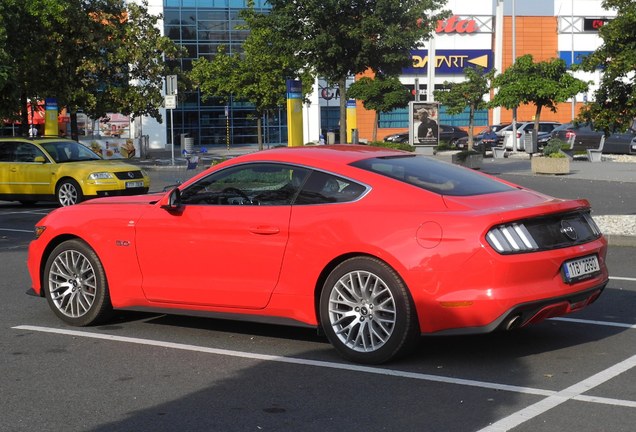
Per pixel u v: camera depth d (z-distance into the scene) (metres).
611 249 12.24
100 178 19.72
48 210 19.92
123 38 37.69
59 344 7.12
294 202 6.63
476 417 5.07
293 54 26.08
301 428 4.96
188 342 7.12
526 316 5.95
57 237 7.86
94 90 37.09
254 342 7.09
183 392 5.73
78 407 5.44
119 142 42.88
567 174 26.62
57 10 31.92
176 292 7.12
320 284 6.50
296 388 5.76
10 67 23.03
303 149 7.02
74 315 7.77
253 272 6.71
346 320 6.43
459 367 6.19
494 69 43.59
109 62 37.44
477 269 5.82
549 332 7.24
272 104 45.12
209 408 5.37
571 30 65.88
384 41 25.00
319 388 5.75
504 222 5.90
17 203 22.09
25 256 12.60
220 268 6.87
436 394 5.55
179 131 56.06
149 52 38.16
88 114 38.00
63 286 7.80
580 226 6.43
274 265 6.61
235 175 6.97
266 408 5.35
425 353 6.60
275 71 43.97
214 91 46.00
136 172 20.42
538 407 5.23
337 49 24.81
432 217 6.03
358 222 6.26
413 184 6.36
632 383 5.72
